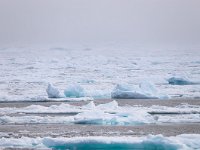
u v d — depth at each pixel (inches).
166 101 3388.3
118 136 2214.6
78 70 6766.7
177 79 4648.1
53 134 2290.8
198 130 2357.3
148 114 2716.5
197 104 3253.0
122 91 3565.5
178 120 2598.4
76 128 2416.3
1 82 5093.5
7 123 2578.7
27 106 3201.3
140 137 2154.3
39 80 5236.2
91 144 2041.1
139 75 5753.0
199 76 5492.1
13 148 2012.8
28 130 2388.0
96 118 2541.8
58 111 2915.8
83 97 3612.2
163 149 1985.7
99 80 5098.4
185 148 1966.0
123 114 2647.6
